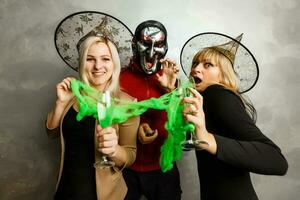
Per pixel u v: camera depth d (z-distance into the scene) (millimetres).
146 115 1470
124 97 1294
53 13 1798
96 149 1172
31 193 1718
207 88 1086
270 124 1902
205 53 1246
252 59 1337
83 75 1271
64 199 1177
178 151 1146
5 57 1764
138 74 1524
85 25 1555
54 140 1751
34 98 1763
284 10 1961
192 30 1865
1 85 1752
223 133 1018
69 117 1229
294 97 1932
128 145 1264
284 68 1939
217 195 1024
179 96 1093
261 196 1862
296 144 1917
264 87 1915
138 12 1838
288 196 1881
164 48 1482
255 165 920
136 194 1478
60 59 1784
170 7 1861
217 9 1901
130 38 1575
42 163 1736
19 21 1784
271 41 1937
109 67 1278
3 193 1699
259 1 1940
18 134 1738
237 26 1910
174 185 1519
